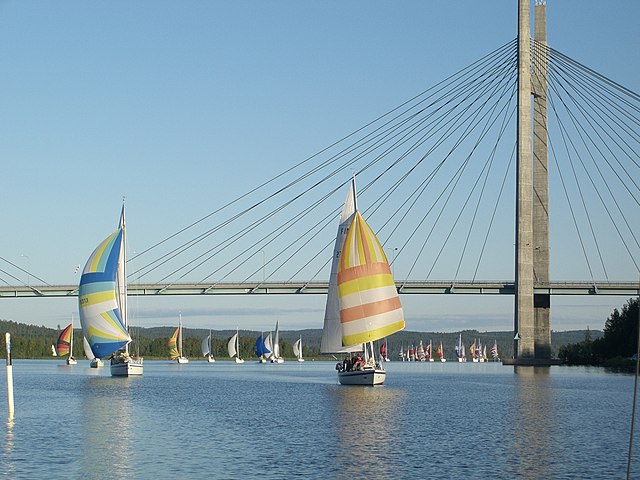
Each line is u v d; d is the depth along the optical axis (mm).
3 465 41500
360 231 93062
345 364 101188
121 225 125750
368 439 50812
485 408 71812
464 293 169000
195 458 43594
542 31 161375
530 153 149500
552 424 59125
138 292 171125
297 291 171875
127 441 49688
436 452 45750
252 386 107500
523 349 152000
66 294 171750
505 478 38656
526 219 149375
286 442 49438
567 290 158875
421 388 101000
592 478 38750
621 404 75812
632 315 170375
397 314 93812
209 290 172000
